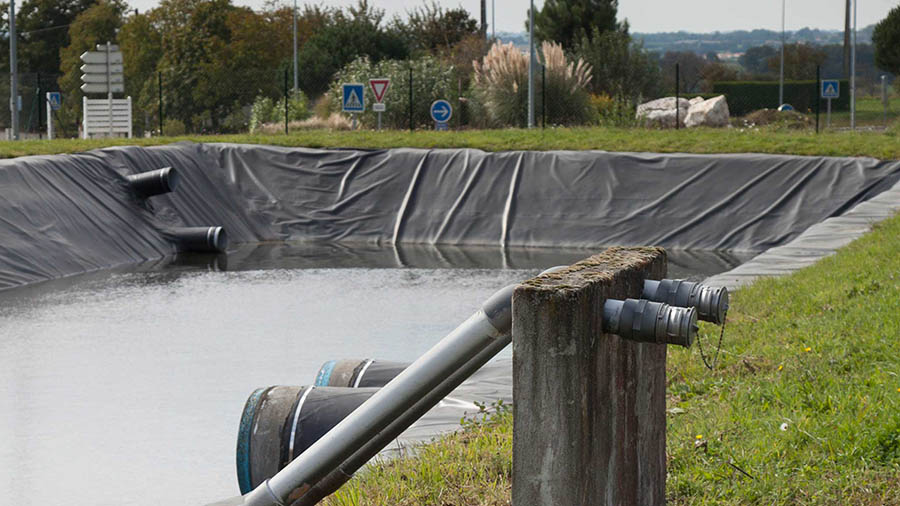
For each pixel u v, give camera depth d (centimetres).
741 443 585
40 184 1981
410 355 1185
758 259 1451
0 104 5500
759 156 2267
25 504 757
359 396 627
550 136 2588
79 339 1290
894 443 559
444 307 1491
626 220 2216
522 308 364
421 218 2339
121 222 2073
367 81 3575
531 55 3055
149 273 1859
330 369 733
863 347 776
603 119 3269
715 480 537
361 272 1866
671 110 3641
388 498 536
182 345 1252
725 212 2177
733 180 2228
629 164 2311
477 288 1672
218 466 835
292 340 1273
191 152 2447
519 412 370
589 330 373
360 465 479
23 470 828
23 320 1415
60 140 2516
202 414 971
